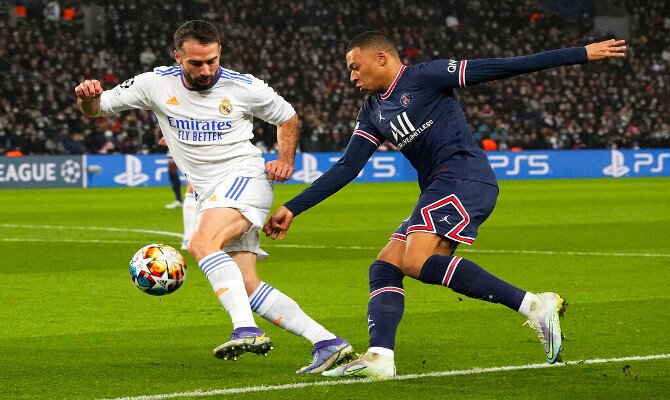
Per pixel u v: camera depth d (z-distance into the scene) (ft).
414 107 64.75
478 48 500.74
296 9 485.15
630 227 187.11
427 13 507.71
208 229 64.95
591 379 62.95
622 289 106.22
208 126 67.26
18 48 424.05
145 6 463.83
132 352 73.72
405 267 63.52
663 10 536.83
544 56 62.59
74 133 396.16
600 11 534.78
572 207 241.55
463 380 62.90
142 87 67.51
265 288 65.77
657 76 497.87
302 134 419.33
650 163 433.07
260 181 68.28
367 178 395.75
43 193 322.96
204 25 64.49
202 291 105.40
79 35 456.45
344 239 166.91
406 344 75.92
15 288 109.81
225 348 60.95
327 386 61.26
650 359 69.10
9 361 70.38
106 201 278.05
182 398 58.23
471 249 149.28
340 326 85.61
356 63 65.21
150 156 373.81
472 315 89.35
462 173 64.28
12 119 387.75
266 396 58.65
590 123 463.01
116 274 121.80
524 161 414.21
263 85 68.28
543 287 108.27
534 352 72.28
